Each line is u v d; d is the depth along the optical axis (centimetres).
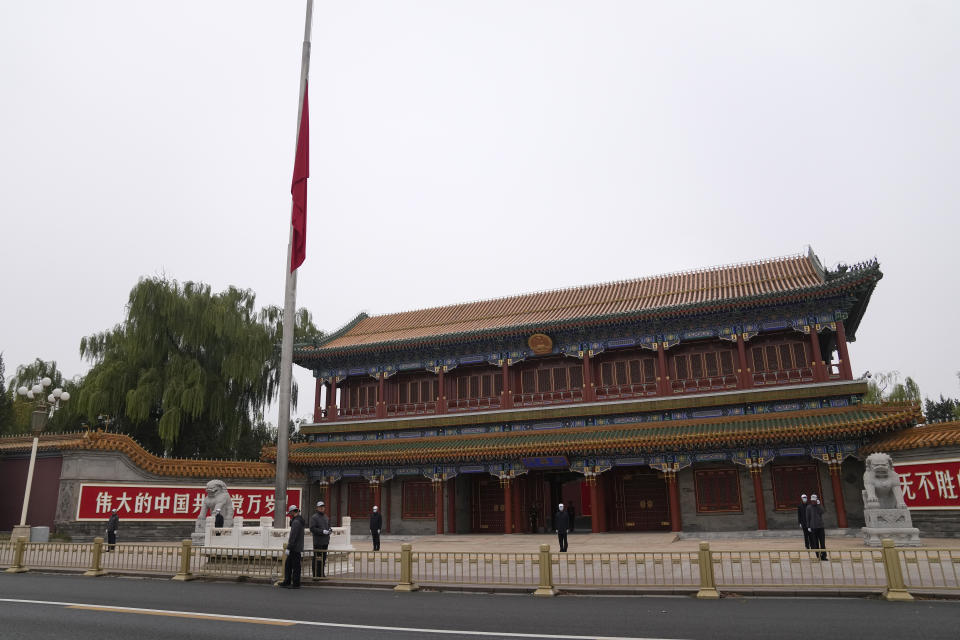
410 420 4962
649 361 4616
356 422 5119
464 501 4906
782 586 1836
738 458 4019
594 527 4191
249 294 6144
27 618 1533
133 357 5381
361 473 4838
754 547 3231
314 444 5141
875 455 2989
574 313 4922
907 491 3419
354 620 1497
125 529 4156
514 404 4834
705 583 1842
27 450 4278
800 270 4612
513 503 4678
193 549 2573
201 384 5353
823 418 3866
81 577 2459
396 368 5184
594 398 4600
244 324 5841
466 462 4588
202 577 2384
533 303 5478
